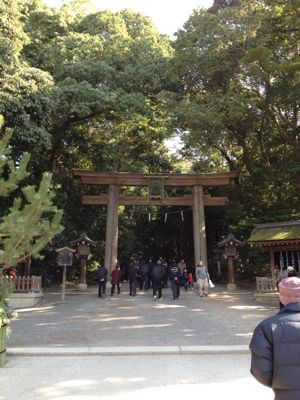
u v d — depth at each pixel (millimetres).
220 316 12305
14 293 15172
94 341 9047
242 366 6668
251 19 19359
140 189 29672
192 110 19875
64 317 12328
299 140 23234
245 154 25250
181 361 7043
